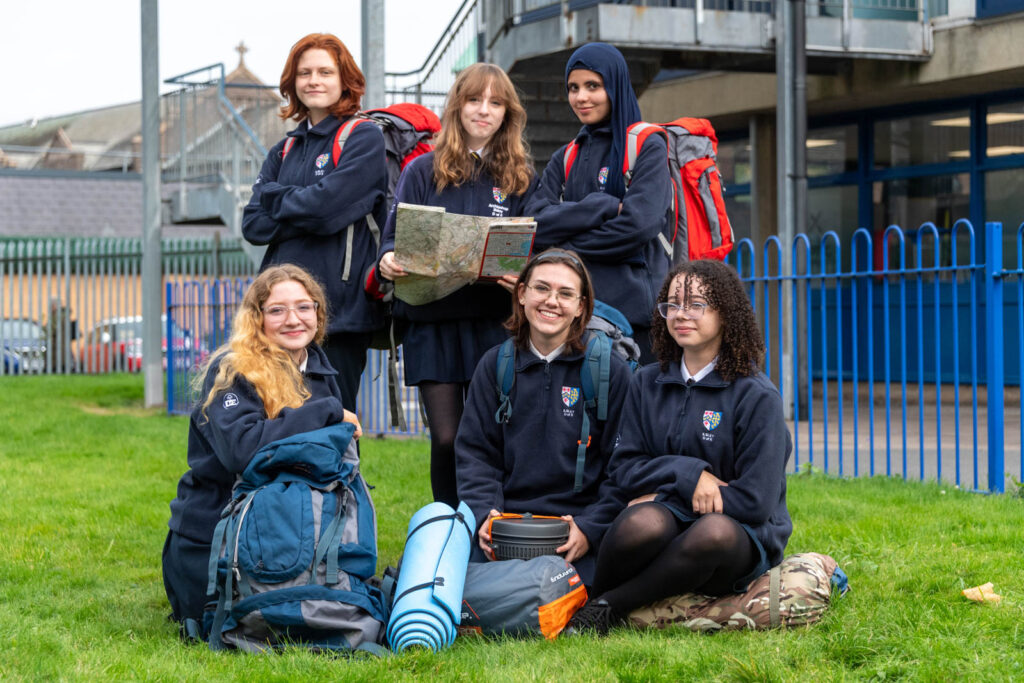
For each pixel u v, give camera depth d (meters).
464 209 4.43
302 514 3.52
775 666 3.24
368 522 3.68
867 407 11.36
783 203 10.12
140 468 7.79
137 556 5.16
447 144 4.41
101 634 3.80
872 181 12.38
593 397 4.02
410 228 3.94
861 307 12.61
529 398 4.06
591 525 3.87
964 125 11.58
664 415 3.88
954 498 6.18
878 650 3.38
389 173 4.79
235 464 3.66
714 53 10.52
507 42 10.12
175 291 11.98
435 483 4.55
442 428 4.44
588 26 9.46
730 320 3.77
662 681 3.18
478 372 4.16
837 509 5.89
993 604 3.94
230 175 13.12
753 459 3.68
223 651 3.50
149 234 12.84
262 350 3.85
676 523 3.68
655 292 4.52
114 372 18.38
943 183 11.88
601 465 4.08
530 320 4.00
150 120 12.88
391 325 4.65
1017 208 11.26
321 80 4.65
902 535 5.23
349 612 3.49
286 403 3.77
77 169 25.89
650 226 4.37
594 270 4.42
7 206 25.03
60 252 18.62
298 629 3.48
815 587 3.74
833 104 11.91
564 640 3.60
